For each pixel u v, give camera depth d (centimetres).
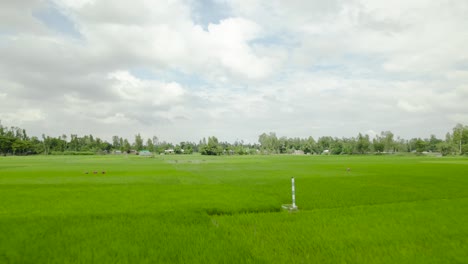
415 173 4294
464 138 15225
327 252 864
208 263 786
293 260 802
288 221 1272
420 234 1043
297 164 7300
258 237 1030
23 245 945
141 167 6238
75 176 4084
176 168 5919
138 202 1861
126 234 1071
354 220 1270
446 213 1400
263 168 5844
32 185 2938
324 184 2912
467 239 989
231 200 1900
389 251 869
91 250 898
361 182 3081
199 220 1298
